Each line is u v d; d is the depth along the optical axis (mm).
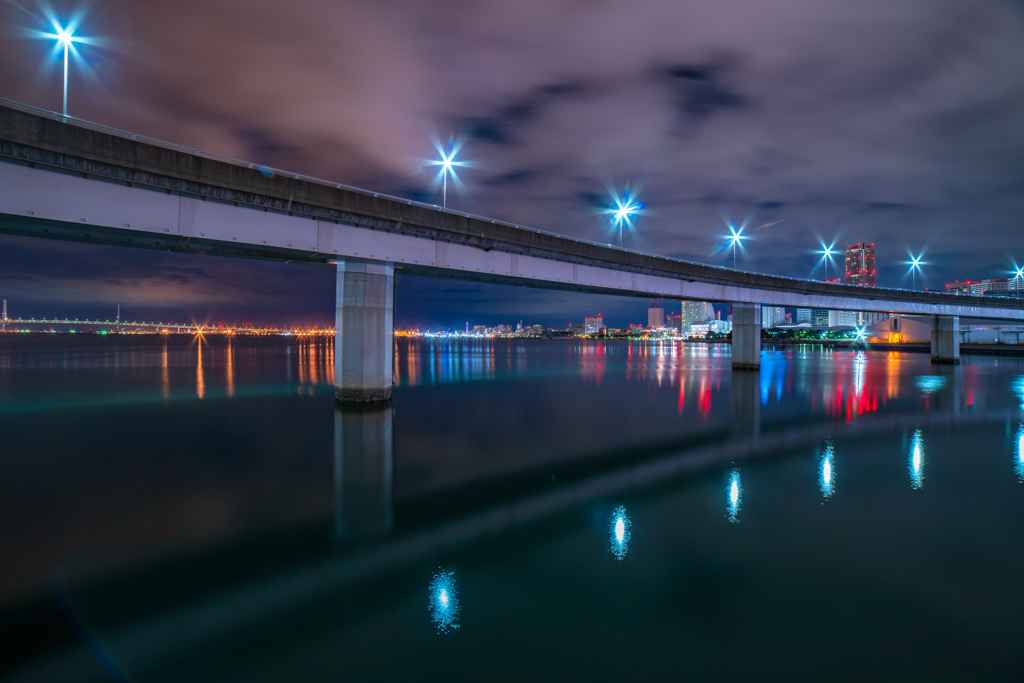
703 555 9289
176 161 19547
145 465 16484
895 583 8172
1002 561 8953
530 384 45219
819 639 6672
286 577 8703
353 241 25328
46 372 56000
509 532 10602
